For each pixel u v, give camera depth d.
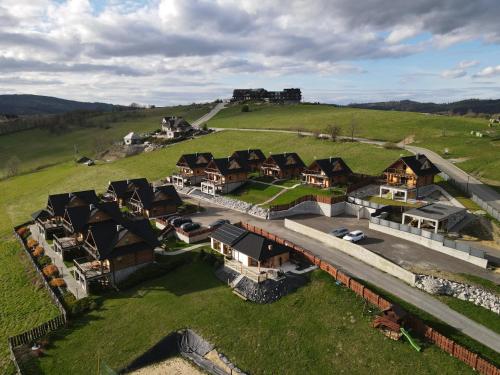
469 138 116.19
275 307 43.62
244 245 53.28
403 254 53.62
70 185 116.19
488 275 46.72
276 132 152.38
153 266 54.62
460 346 33.53
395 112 178.75
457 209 63.28
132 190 90.50
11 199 109.56
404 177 78.31
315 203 75.88
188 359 39.12
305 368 35.72
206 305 45.03
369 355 35.78
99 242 53.31
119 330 43.09
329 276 47.44
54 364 39.31
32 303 51.41
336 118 170.50
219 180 94.75
